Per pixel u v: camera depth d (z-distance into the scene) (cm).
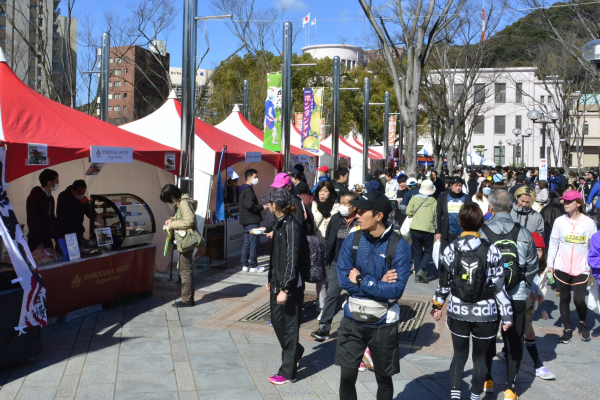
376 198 367
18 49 2428
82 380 483
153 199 972
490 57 2734
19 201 838
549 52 2798
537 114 1794
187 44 941
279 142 1373
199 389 468
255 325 662
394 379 500
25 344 516
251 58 3928
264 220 1422
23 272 508
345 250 379
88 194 920
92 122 798
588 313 757
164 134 1087
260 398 452
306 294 840
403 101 1463
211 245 1122
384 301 367
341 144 2730
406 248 367
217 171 1057
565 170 3259
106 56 1512
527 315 502
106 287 713
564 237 617
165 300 782
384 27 1455
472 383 423
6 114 631
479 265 402
